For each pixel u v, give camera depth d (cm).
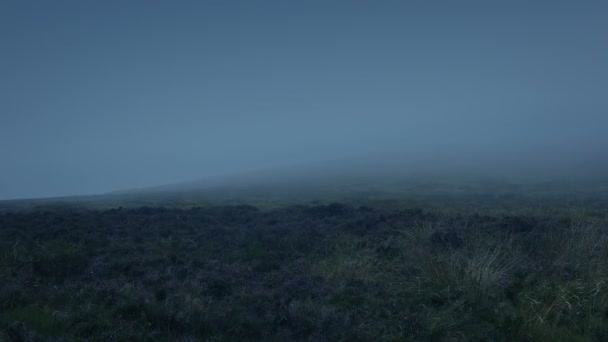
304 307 979
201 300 1038
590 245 1319
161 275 1232
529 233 1492
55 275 1255
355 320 918
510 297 1017
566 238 1388
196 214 2420
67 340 827
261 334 876
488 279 1073
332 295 1070
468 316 916
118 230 1886
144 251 1522
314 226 1894
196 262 1375
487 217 1811
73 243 1600
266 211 2580
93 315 938
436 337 846
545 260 1245
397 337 844
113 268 1302
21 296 1065
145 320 916
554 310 927
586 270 1159
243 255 1480
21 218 2266
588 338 837
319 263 1324
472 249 1328
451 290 1047
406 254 1333
